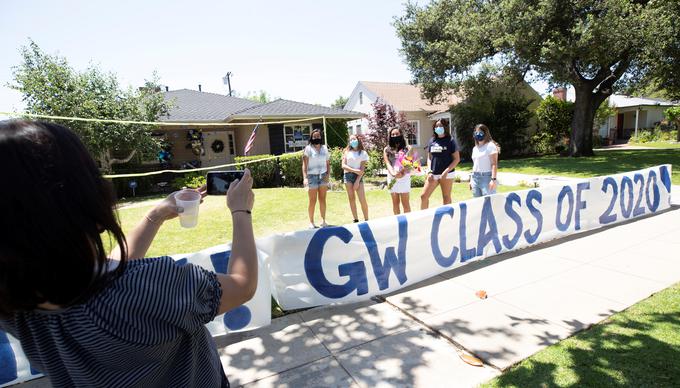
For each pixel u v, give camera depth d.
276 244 3.45
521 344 2.81
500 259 4.62
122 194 13.38
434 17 18.06
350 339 3.03
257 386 2.52
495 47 15.81
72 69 12.45
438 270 4.21
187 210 1.33
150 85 14.31
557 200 5.25
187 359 0.86
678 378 2.32
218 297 0.87
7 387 2.66
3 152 0.61
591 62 15.58
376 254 3.78
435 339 2.96
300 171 13.69
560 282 3.88
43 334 0.73
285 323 3.33
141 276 0.74
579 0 13.95
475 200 4.47
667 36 12.62
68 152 0.67
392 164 6.12
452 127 23.20
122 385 0.76
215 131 17.02
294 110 17.64
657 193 6.62
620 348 2.67
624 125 32.75
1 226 0.59
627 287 3.69
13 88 11.62
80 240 0.64
